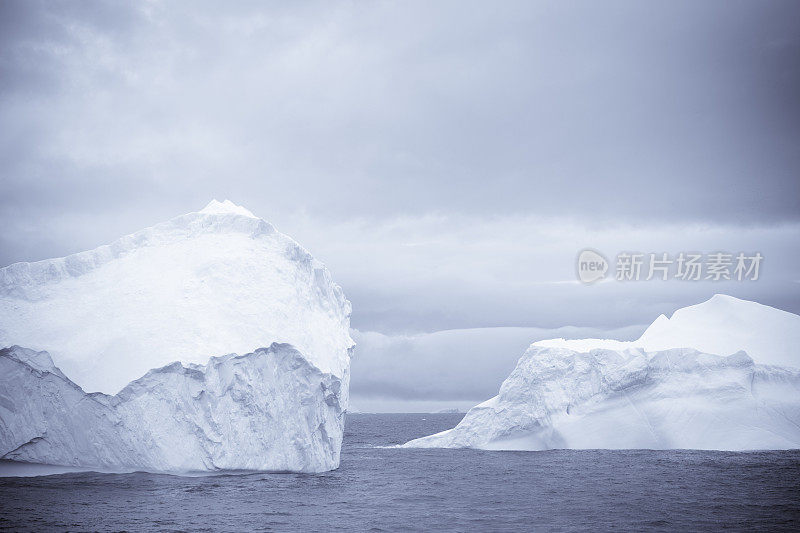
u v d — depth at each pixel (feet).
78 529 91.04
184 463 134.31
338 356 152.87
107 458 135.54
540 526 97.40
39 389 135.33
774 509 110.83
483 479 147.95
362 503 115.24
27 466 136.46
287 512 104.99
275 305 146.82
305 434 145.07
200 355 134.62
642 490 130.41
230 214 160.45
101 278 152.35
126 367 134.41
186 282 148.15
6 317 142.61
